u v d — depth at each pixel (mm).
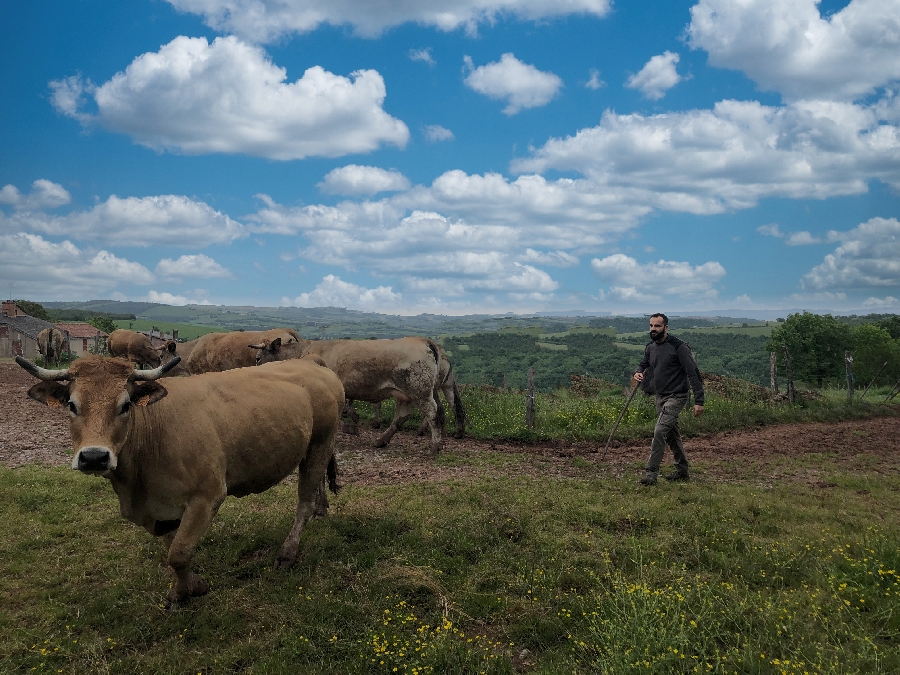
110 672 3967
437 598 4887
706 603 4492
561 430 13070
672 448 9062
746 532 6328
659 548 5848
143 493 4742
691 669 3830
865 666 3842
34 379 19984
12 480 7867
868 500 7918
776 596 4832
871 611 4625
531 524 6438
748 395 17953
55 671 3936
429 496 7699
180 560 4629
